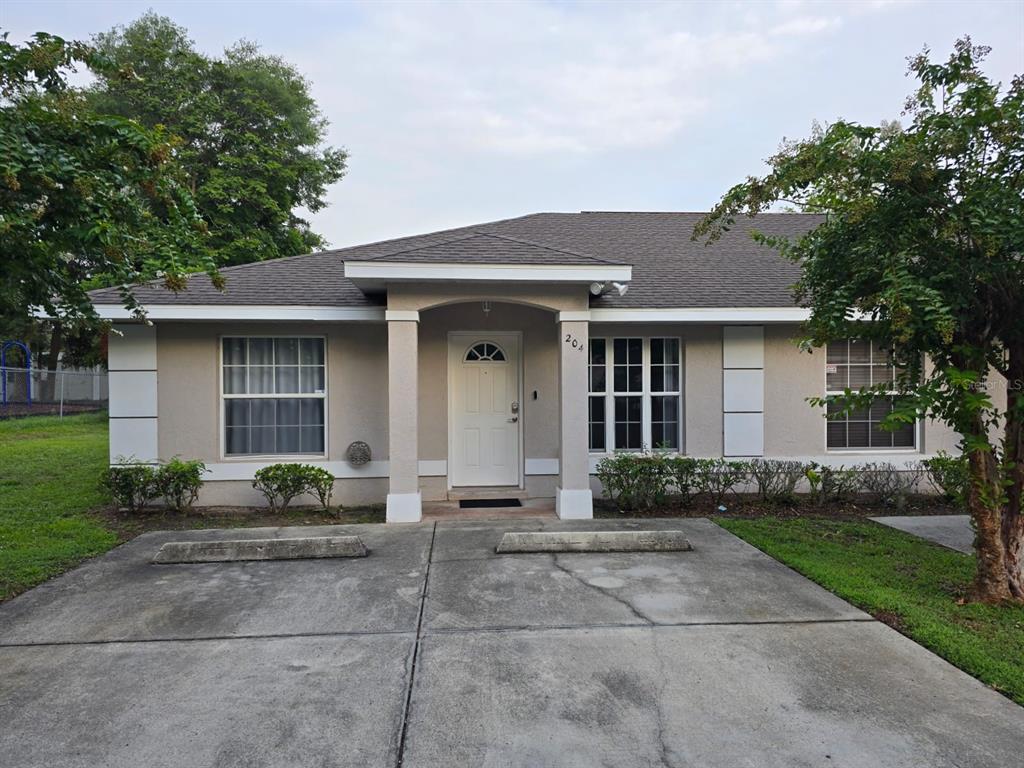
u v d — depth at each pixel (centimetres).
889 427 439
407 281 738
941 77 446
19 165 360
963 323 466
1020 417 473
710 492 862
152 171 444
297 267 929
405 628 427
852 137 464
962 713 319
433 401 884
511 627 428
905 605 459
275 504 838
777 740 294
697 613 453
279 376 873
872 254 471
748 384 914
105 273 468
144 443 841
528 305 806
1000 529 480
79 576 543
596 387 919
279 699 332
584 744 291
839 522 746
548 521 750
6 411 2102
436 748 288
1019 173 439
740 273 972
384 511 833
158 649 395
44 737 297
